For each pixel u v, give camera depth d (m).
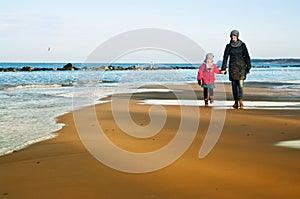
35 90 22.22
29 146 6.73
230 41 11.97
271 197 3.93
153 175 4.78
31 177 4.79
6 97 17.20
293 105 12.95
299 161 5.37
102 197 4.03
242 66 11.76
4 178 4.76
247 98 15.68
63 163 5.45
